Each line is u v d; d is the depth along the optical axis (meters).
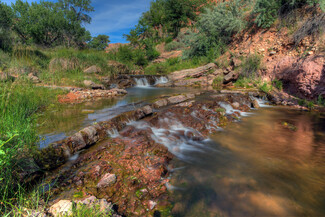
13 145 2.23
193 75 13.16
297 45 8.41
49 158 2.46
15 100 4.41
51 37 24.50
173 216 1.88
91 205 1.69
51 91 6.71
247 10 13.74
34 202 1.75
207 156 3.28
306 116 5.75
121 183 2.21
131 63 19.45
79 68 12.23
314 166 2.94
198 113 5.25
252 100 7.47
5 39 11.16
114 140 3.29
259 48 10.52
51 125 3.64
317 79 6.58
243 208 2.05
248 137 4.20
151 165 2.65
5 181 1.81
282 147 3.67
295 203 2.15
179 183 2.47
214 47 14.52
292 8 9.75
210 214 1.95
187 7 30.61
